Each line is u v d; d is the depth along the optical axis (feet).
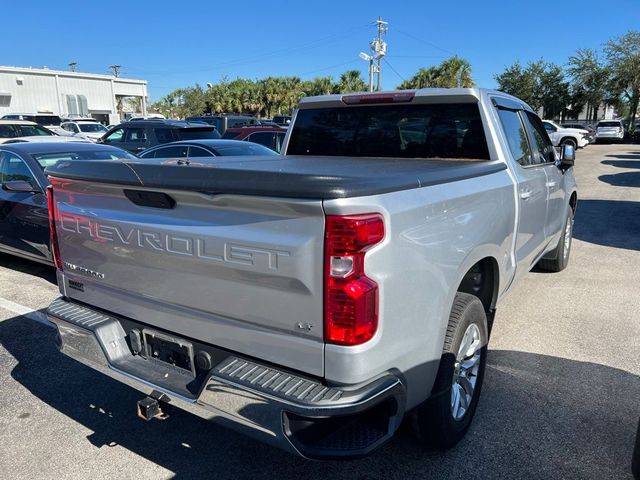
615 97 147.33
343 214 6.62
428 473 9.50
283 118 102.17
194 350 8.50
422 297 7.95
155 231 8.29
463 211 9.13
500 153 12.23
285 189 6.79
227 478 9.52
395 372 7.61
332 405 6.86
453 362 9.15
